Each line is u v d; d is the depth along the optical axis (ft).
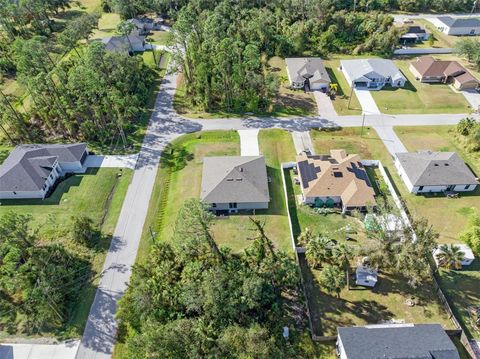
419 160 210.59
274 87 267.39
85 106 245.86
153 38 378.12
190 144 240.73
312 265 168.45
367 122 258.98
